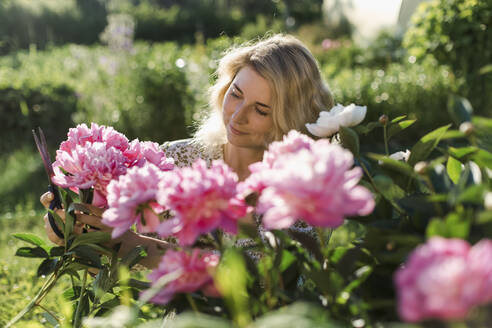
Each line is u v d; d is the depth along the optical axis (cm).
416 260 53
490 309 53
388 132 101
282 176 67
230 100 165
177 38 2191
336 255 84
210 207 78
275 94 160
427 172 79
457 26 632
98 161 110
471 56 639
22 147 677
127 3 2406
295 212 69
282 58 160
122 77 729
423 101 639
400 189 92
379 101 630
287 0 2194
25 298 250
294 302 82
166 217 109
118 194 88
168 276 76
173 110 665
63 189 124
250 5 2450
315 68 167
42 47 1844
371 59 1087
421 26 671
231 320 77
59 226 126
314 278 78
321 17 2144
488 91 623
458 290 49
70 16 2067
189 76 664
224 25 2180
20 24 1950
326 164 66
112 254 122
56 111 713
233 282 74
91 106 715
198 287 77
